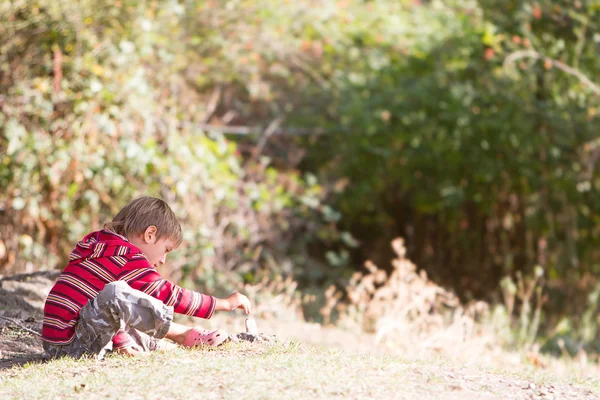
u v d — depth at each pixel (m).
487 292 15.16
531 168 13.70
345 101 14.66
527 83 13.19
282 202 12.55
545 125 13.41
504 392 4.19
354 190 15.05
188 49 13.04
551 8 12.99
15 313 6.36
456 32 14.21
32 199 9.85
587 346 11.19
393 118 14.55
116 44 10.52
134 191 10.47
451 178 14.60
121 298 4.57
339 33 14.82
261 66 14.58
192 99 12.53
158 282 4.80
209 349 4.85
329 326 9.62
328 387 3.89
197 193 10.88
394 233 16.44
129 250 4.88
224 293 11.06
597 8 12.58
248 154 14.38
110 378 4.09
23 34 9.96
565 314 13.38
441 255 16.03
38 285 7.15
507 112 13.24
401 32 14.91
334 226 14.92
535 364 8.45
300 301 11.06
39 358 5.02
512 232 15.05
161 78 11.68
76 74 10.05
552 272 14.14
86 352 4.73
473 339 8.73
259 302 10.03
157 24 11.44
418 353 7.78
